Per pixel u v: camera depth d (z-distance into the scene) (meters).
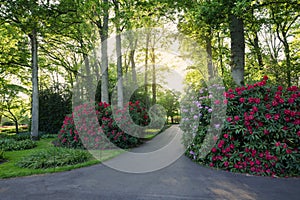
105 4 7.22
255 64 11.48
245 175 3.35
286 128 3.43
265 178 3.19
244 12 6.01
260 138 3.55
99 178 3.31
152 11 8.11
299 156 3.33
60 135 6.69
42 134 10.46
